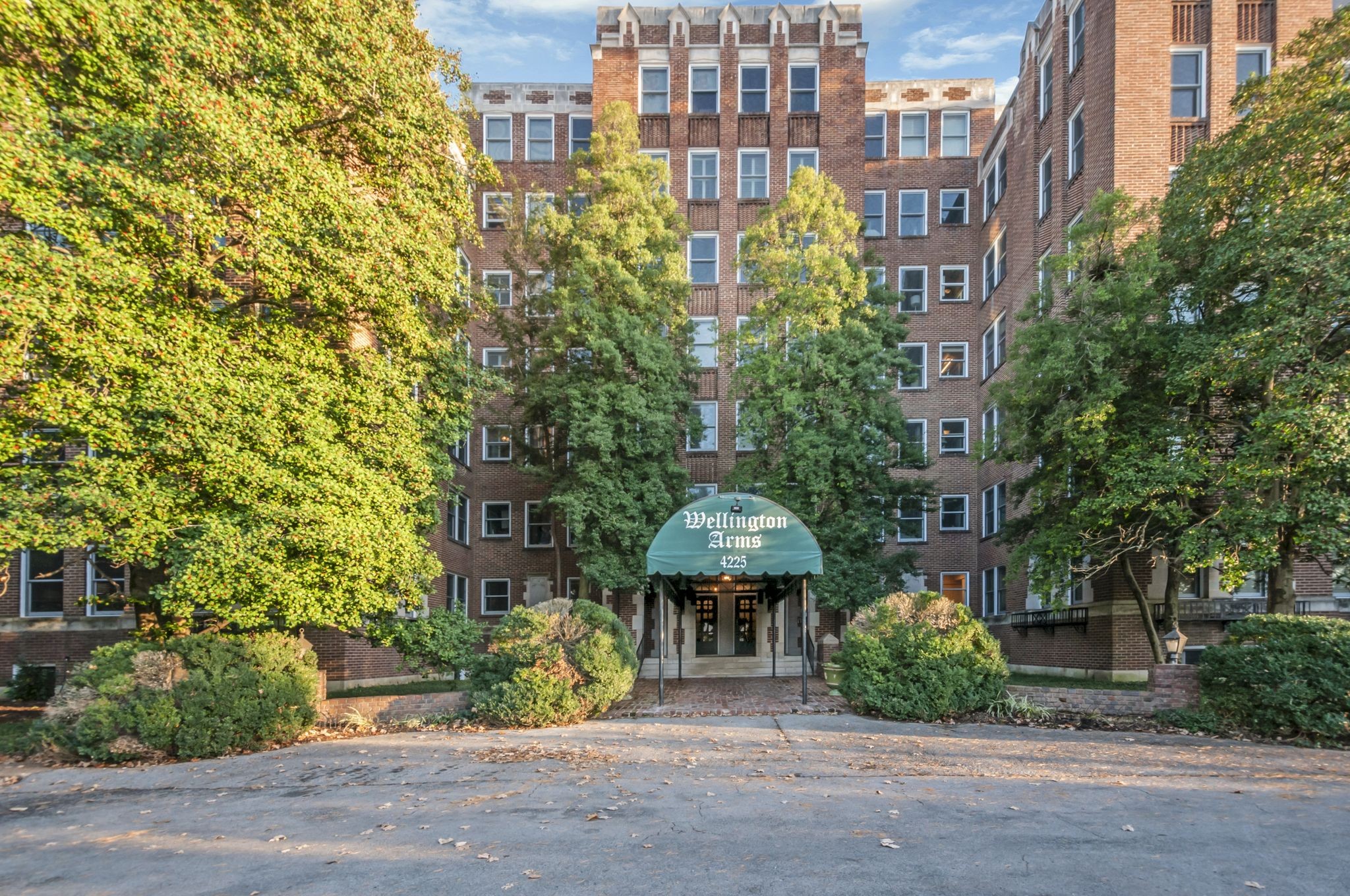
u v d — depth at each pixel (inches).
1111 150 773.9
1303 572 724.7
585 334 782.5
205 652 458.3
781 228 814.5
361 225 477.4
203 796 348.8
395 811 311.0
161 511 430.0
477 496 1101.1
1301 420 442.6
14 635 751.1
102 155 420.2
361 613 522.6
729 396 804.6
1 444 417.7
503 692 507.5
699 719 520.4
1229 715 459.2
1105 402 547.2
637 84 1143.0
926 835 264.8
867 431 762.8
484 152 1181.7
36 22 387.5
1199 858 240.7
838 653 581.0
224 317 506.9
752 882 225.3
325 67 483.2
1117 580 731.4
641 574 829.2
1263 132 511.8
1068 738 440.1
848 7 1141.1
